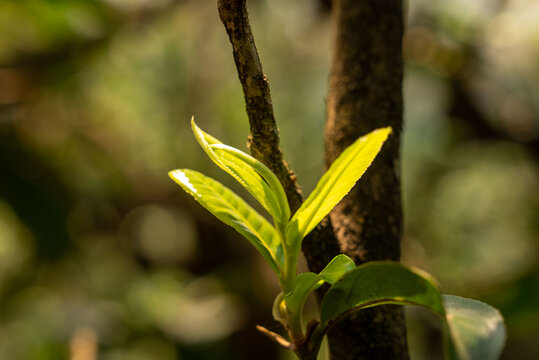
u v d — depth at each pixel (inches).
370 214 14.7
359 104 15.3
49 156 44.4
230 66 48.5
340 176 12.4
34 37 44.8
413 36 45.6
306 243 14.3
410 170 51.9
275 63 51.1
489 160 49.8
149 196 49.4
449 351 11.7
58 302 47.1
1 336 47.3
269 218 43.9
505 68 47.1
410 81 49.1
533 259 42.4
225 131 48.7
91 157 47.1
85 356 32.7
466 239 49.9
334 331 14.4
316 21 46.9
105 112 48.5
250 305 46.6
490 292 42.5
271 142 13.0
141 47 47.6
